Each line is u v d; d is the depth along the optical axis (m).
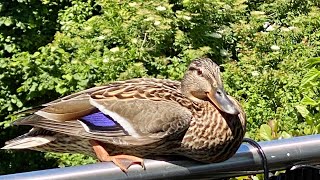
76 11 6.52
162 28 5.59
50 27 6.76
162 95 1.85
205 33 5.74
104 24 5.82
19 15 6.70
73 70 5.69
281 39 5.71
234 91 5.17
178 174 1.65
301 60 5.35
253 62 5.41
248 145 1.69
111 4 5.92
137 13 5.66
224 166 1.68
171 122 1.76
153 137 1.76
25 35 6.68
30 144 1.83
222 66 5.40
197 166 1.66
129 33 5.68
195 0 5.87
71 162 5.41
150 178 1.62
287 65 5.31
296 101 4.88
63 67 5.84
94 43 5.78
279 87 5.11
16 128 6.27
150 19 5.61
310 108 3.06
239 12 6.01
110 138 1.79
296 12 6.17
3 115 6.26
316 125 2.72
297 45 5.59
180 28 5.84
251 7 6.35
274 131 2.57
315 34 5.71
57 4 6.80
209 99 1.85
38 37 6.68
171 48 5.71
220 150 1.73
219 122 1.74
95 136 1.80
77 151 1.85
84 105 1.83
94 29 5.91
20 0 6.64
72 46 5.96
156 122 1.77
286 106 4.77
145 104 1.81
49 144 1.84
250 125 4.75
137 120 1.79
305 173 1.68
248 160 1.67
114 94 1.85
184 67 5.50
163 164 1.63
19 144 1.83
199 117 1.78
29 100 6.13
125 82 1.93
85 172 1.54
